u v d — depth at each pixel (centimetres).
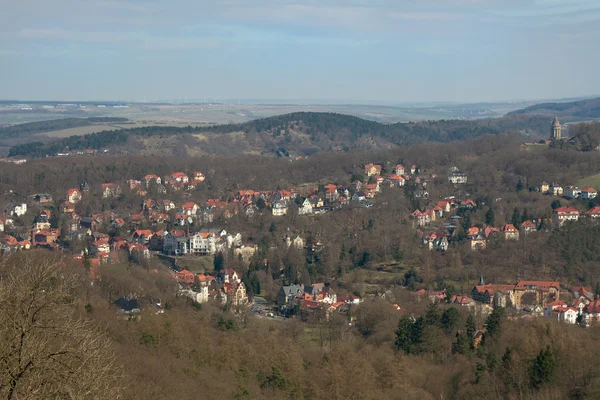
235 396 18812
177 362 19938
